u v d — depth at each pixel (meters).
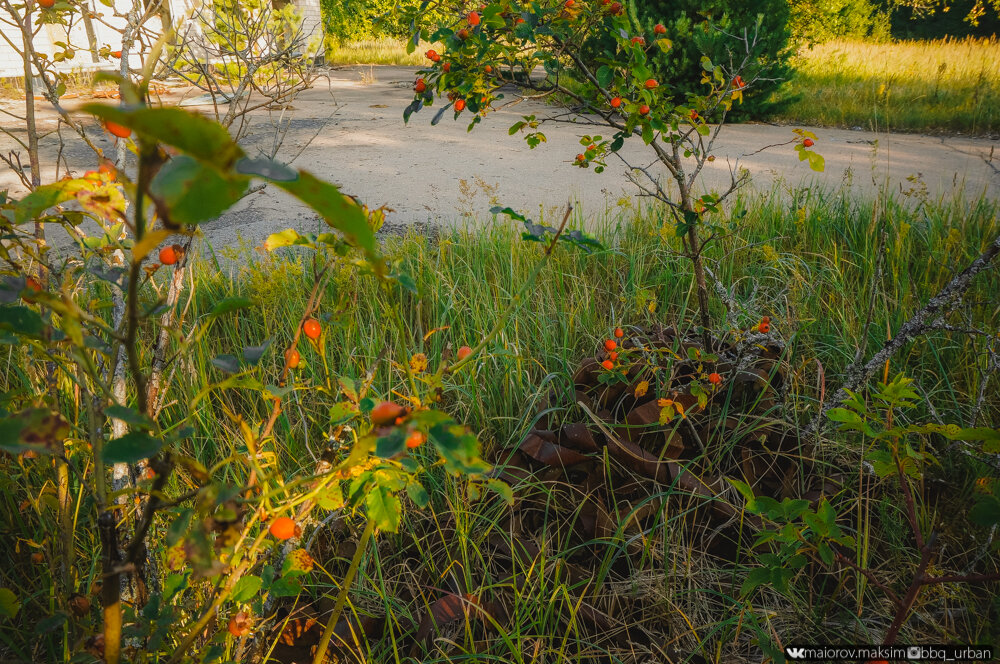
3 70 13.38
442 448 0.86
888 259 4.11
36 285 1.11
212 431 2.55
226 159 0.50
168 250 1.07
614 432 2.48
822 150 9.15
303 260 4.15
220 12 2.70
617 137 2.64
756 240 4.61
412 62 22.88
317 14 18.66
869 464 2.47
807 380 3.05
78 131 1.71
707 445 2.46
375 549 2.04
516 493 2.37
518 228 4.75
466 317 3.55
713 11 10.34
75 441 1.35
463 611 1.89
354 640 1.86
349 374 2.69
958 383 3.09
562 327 3.47
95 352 1.59
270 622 1.86
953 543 2.30
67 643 1.60
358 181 7.11
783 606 2.11
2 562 2.10
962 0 29.92
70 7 1.84
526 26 2.40
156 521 1.85
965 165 8.24
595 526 2.26
